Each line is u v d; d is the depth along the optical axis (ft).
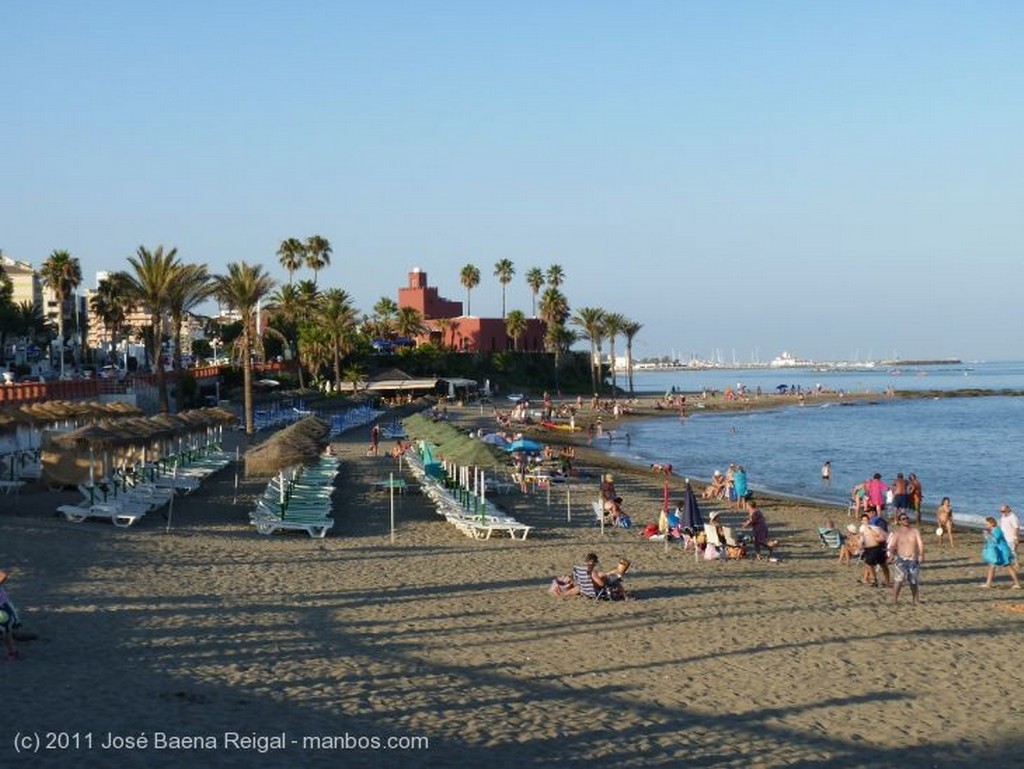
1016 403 520.83
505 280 574.97
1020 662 51.55
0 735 34.42
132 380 209.15
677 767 35.47
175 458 138.82
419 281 534.78
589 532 99.55
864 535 72.90
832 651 52.80
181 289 188.34
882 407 483.51
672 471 195.83
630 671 47.88
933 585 73.67
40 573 64.90
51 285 331.16
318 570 72.28
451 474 129.49
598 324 527.40
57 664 44.19
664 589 69.41
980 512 140.56
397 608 60.29
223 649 48.49
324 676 44.50
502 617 58.70
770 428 341.82
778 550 89.71
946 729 41.01
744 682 46.75
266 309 331.57
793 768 35.99
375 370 422.00
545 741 37.27
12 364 314.35
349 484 138.82
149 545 78.48
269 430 233.14
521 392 487.20
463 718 39.47
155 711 38.11
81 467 110.52
